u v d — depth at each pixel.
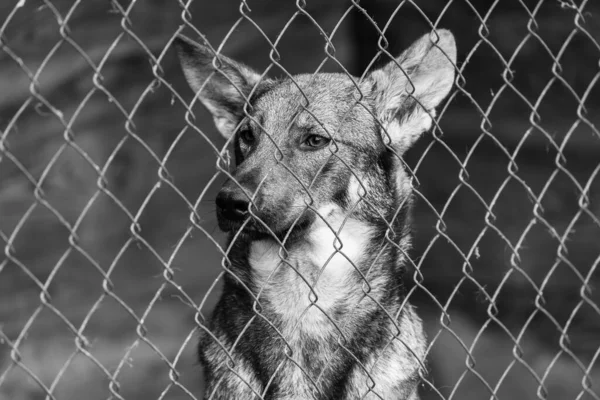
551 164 11.41
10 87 9.88
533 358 9.33
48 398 2.62
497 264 10.84
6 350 9.73
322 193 4.32
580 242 10.74
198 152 11.35
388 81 4.58
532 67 11.57
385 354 4.28
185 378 9.52
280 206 4.11
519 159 11.55
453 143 11.60
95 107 10.62
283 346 4.21
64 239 11.04
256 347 4.20
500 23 11.47
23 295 10.64
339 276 4.30
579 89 11.48
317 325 4.25
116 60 10.23
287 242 4.29
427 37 4.41
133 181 11.30
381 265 4.38
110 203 11.23
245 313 4.24
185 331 10.45
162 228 11.41
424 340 4.77
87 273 10.98
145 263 11.30
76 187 10.99
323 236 4.31
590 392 4.11
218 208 3.88
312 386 4.20
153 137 11.23
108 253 11.23
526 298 10.59
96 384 9.28
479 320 10.52
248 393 4.12
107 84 10.48
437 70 4.42
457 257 10.99
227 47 10.83
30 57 9.80
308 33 11.54
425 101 4.48
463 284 10.86
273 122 4.41
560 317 10.34
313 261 4.29
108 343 10.14
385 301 4.35
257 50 11.19
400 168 4.67
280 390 4.17
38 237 10.91
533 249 10.81
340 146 4.41
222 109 4.74
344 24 11.84
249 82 4.70
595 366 9.25
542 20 11.31
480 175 11.48
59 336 10.18
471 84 11.69
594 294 10.40
